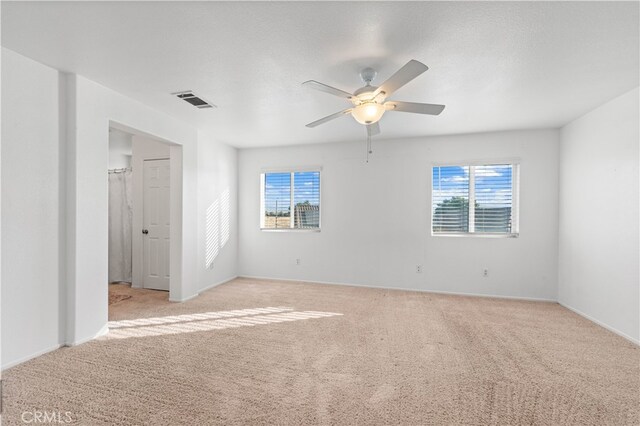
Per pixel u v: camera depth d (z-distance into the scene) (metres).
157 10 1.75
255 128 4.21
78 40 2.07
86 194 2.68
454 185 4.57
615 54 2.22
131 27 1.92
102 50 2.21
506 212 4.39
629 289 2.86
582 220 3.58
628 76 2.57
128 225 4.93
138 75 2.60
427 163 4.62
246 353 2.51
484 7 1.72
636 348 2.65
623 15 1.78
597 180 3.32
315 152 5.13
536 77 2.60
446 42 2.08
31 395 1.90
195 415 1.73
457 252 4.50
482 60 2.32
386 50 2.19
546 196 4.17
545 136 4.16
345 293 4.47
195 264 4.26
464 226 4.54
